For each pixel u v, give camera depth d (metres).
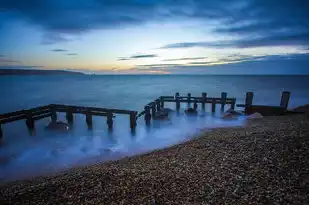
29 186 7.32
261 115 17.86
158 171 7.04
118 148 13.23
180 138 14.47
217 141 10.22
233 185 5.72
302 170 6.19
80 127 19.31
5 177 9.10
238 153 8.12
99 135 16.73
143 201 5.29
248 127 13.93
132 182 6.30
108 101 39.72
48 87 77.94
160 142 14.09
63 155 12.22
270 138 9.43
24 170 9.98
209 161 7.62
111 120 17.56
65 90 64.75
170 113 23.78
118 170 7.39
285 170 6.28
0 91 60.09
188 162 7.73
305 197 4.93
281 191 5.24
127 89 70.25
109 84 102.31
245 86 77.88
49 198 5.82
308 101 35.28
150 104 20.50
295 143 8.30
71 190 6.13
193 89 67.38
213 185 5.80
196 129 16.58
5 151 13.04
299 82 103.38
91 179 6.74
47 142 15.00
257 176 6.09
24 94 51.81
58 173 9.20
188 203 5.07
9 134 17.12
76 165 10.31
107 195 5.68
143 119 23.05
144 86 86.25
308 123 12.81
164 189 5.78
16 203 5.75
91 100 41.09
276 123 14.30
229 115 19.59
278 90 58.69
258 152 7.93
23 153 12.66
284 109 18.06
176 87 78.56
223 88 69.50
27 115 16.45
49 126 17.31
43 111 18.06
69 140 15.43
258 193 5.24
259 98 41.09
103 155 11.87
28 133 16.78
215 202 5.02
